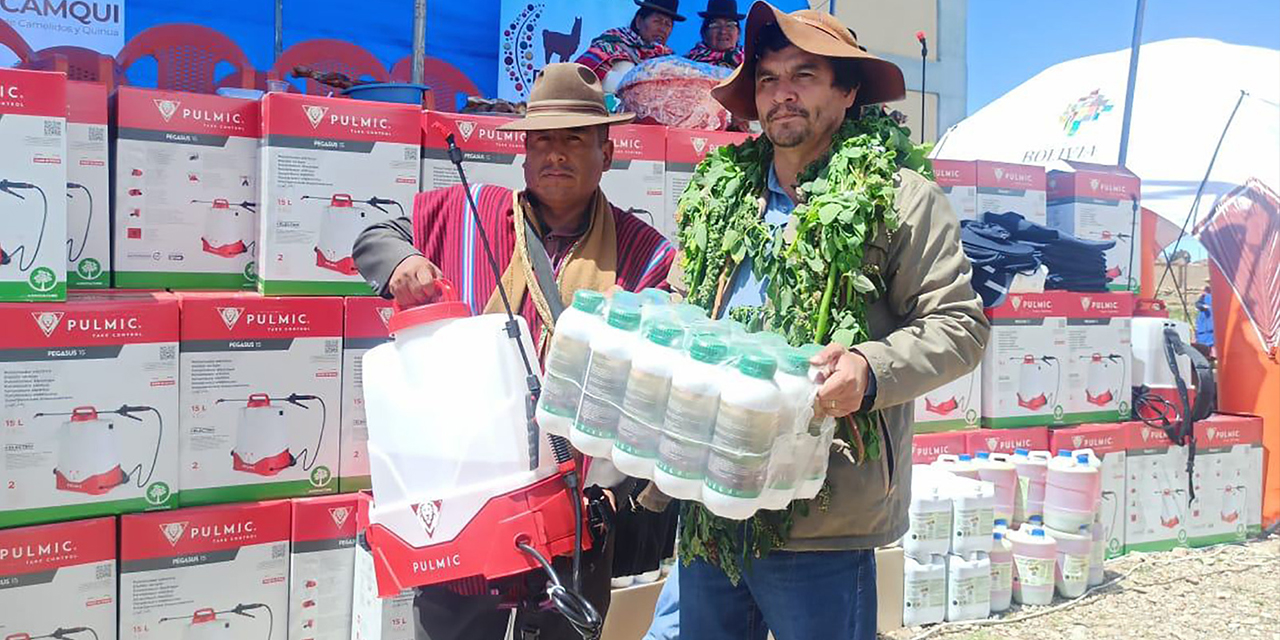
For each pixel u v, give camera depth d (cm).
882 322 198
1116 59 753
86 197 285
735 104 238
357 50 482
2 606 256
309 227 301
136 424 273
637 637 328
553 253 240
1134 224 521
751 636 227
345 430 307
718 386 165
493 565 178
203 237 303
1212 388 517
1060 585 439
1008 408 450
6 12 400
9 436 256
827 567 201
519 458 183
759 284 208
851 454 190
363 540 293
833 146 205
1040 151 742
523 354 188
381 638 281
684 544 219
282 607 296
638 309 175
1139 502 493
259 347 291
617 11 536
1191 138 644
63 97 259
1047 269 468
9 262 254
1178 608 427
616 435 172
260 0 458
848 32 210
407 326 191
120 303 269
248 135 307
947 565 407
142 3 431
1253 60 673
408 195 314
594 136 236
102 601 270
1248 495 533
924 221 192
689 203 229
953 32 873
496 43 513
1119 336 486
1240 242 575
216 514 283
